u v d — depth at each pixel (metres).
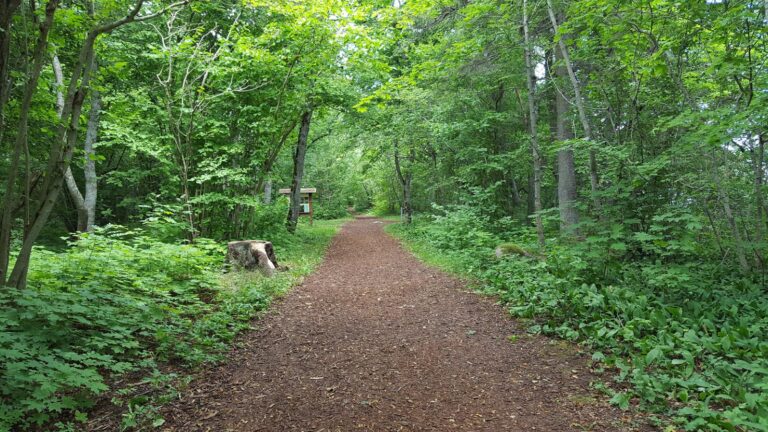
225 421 3.09
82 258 6.06
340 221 31.48
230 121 10.94
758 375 3.54
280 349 4.65
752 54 5.85
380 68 10.88
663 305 5.02
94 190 10.00
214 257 7.95
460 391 3.64
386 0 9.98
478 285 7.64
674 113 7.12
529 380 3.83
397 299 7.04
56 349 3.37
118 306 4.82
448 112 13.38
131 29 10.80
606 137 7.87
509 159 13.02
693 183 6.48
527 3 8.32
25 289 4.22
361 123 16.39
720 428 2.77
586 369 3.98
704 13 5.51
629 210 6.51
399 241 16.55
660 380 3.50
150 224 8.86
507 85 12.65
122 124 9.70
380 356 4.48
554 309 5.43
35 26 4.67
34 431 2.77
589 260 6.52
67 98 4.54
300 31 9.69
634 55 6.45
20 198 4.86
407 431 3.00
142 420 3.00
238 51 9.61
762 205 6.03
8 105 4.79
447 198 21.47
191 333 4.61
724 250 6.99
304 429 3.01
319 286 8.05
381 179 33.94
